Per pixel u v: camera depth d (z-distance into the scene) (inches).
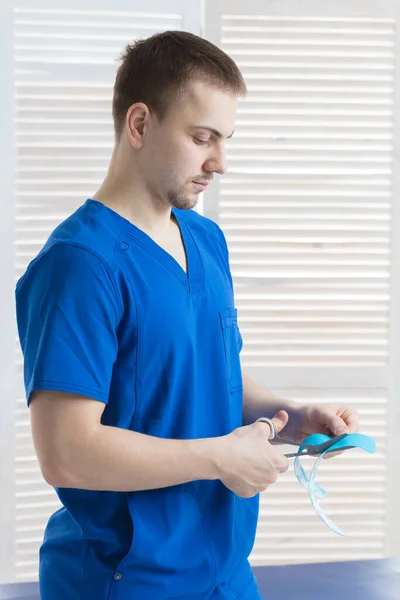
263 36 85.8
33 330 41.6
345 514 91.7
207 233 51.4
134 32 84.1
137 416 43.0
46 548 46.6
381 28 86.9
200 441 40.9
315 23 86.2
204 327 46.0
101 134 84.9
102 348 40.7
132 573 42.8
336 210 88.4
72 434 39.6
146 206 44.9
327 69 86.7
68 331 40.1
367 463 91.6
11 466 86.1
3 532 86.6
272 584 64.0
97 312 40.8
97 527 43.4
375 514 92.0
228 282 50.9
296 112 87.0
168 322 43.3
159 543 42.9
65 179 85.0
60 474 40.0
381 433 91.1
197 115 41.6
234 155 87.0
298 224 88.4
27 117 84.0
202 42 43.1
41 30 83.2
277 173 87.4
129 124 43.1
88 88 84.2
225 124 42.5
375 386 90.4
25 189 84.7
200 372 45.6
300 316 89.2
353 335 89.8
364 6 86.5
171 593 43.8
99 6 83.7
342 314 89.4
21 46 83.1
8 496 86.4
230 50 85.8
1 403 85.5
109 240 42.9
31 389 40.2
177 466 39.8
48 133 84.4
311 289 89.0
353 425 51.1
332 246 88.9
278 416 46.8
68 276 40.8
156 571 43.4
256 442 42.0
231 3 85.0
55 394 39.9
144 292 42.9
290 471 90.7
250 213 87.7
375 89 87.4
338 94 87.0
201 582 44.8
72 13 83.4
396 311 89.7
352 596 61.9
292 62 86.4
